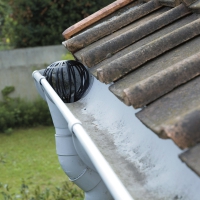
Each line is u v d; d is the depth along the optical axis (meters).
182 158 0.97
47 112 8.41
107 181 1.07
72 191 3.97
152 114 1.21
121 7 2.71
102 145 1.66
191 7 1.95
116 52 1.98
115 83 1.61
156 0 2.40
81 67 2.41
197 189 1.06
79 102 2.41
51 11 9.05
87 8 9.20
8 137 7.86
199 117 1.02
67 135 2.35
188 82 1.33
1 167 6.32
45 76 2.41
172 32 1.71
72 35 2.67
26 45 9.48
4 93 8.39
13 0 9.23
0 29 11.05
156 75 1.35
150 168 1.33
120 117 1.80
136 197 1.20
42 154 6.89
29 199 3.93
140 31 2.02
